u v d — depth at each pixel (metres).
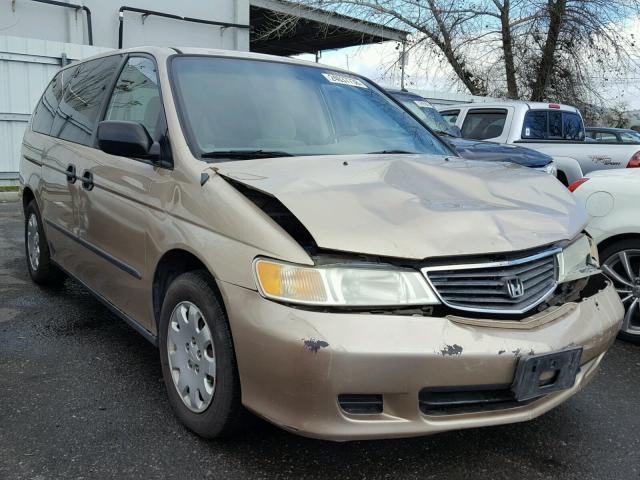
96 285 3.95
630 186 4.39
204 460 2.71
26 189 5.23
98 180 3.77
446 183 3.00
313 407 2.29
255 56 3.95
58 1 13.02
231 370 2.58
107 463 2.67
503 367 2.39
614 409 3.34
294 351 2.28
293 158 3.17
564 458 2.82
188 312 2.88
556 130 9.70
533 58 19.72
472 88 20.50
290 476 2.61
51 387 3.40
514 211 2.81
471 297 2.47
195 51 3.74
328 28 19.84
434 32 19.62
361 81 4.39
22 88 10.95
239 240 2.56
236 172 2.84
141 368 3.69
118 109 3.90
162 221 3.03
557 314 2.67
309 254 2.43
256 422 2.76
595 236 4.49
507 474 2.68
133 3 14.20
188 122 3.21
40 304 4.89
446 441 2.94
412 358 2.27
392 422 2.34
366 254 2.39
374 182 2.86
